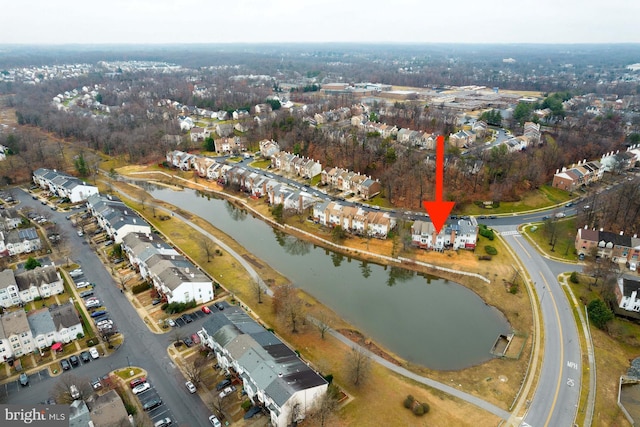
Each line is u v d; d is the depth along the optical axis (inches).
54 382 3457.2
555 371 3619.6
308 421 3090.6
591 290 4736.7
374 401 3302.2
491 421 3129.9
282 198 7121.1
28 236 5511.8
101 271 5098.4
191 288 4414.4
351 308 4660.4
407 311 4616.1
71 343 3937.0
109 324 4109.3
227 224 6835.6
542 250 5595.5
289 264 5605.3
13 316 3806.6
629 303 4333.2
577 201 6998.0
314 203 6988.2
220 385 3415.4
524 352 3895.2
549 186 7529.5
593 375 3572.8
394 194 7165.4
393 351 3956.7
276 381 3095.5
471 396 3378.4
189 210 7406.5
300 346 3914.9
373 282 5216.5
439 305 4734.3
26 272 4611.2
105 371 3587.6
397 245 5831.7
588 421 3127.5
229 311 4411.9
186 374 3555.6
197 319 4261.8
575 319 4286.4
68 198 7140.8
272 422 3085.6
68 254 5438.0
